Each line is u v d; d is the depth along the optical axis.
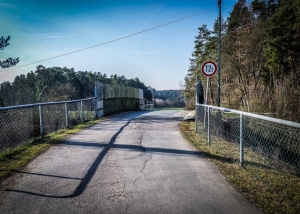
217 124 7.56
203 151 5.34
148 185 3.46
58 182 3.55
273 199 3.01
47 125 7.43
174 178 3.73
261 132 5.79
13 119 5.73
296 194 3.17
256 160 4.78
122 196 3.10
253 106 13.30
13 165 4.25
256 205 2.85
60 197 3.06
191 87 32.75
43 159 4.67
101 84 13.38
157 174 3.91
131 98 22.17
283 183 3.58
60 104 8.48
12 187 3.35
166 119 11.52
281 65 16.38
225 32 24.12
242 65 21.88
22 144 5.80
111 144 5.95
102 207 2.81
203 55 28.03
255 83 20.23
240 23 24.44
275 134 5.24
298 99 10.10
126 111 19.44
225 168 4.21
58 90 34.62
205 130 7.35
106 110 14.51
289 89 10.92
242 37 22.58
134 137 6.82
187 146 5.82
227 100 22.78
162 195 3.13
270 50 16.95
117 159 4.71
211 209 2.75
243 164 4.41
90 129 8.19
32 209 2.75
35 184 3.46
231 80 24.34
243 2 24.42
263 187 3.40
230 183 3.54
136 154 5.09
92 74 82.06
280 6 19.22
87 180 3.63
